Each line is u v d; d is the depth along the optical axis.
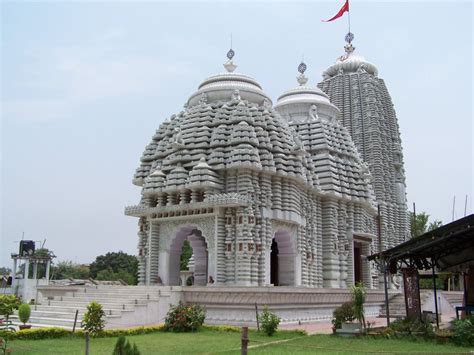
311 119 60.94
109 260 118.88
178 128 50.97
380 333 26.78
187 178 46.31
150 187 48.22
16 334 25.02
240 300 34.75
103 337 26.88
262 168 45.62
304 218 51.28
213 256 43.03
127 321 31.53
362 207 61.38
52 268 106.94
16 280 61.56
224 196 42.41
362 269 63.09
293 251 49.00
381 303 52.31
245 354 15.61
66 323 30.89
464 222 25.53
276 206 46.78
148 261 47.22
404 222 84.50
